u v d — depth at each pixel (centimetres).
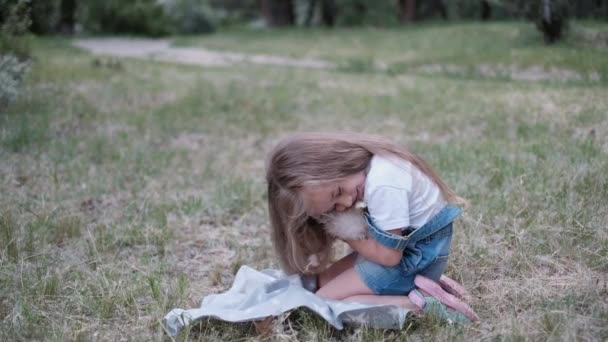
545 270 350
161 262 388
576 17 1159
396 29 2202
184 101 861
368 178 289
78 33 2336
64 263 380
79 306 332
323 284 327
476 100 807
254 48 1769
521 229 396
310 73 1198
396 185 286
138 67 1196
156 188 523
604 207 411
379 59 1420
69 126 694
